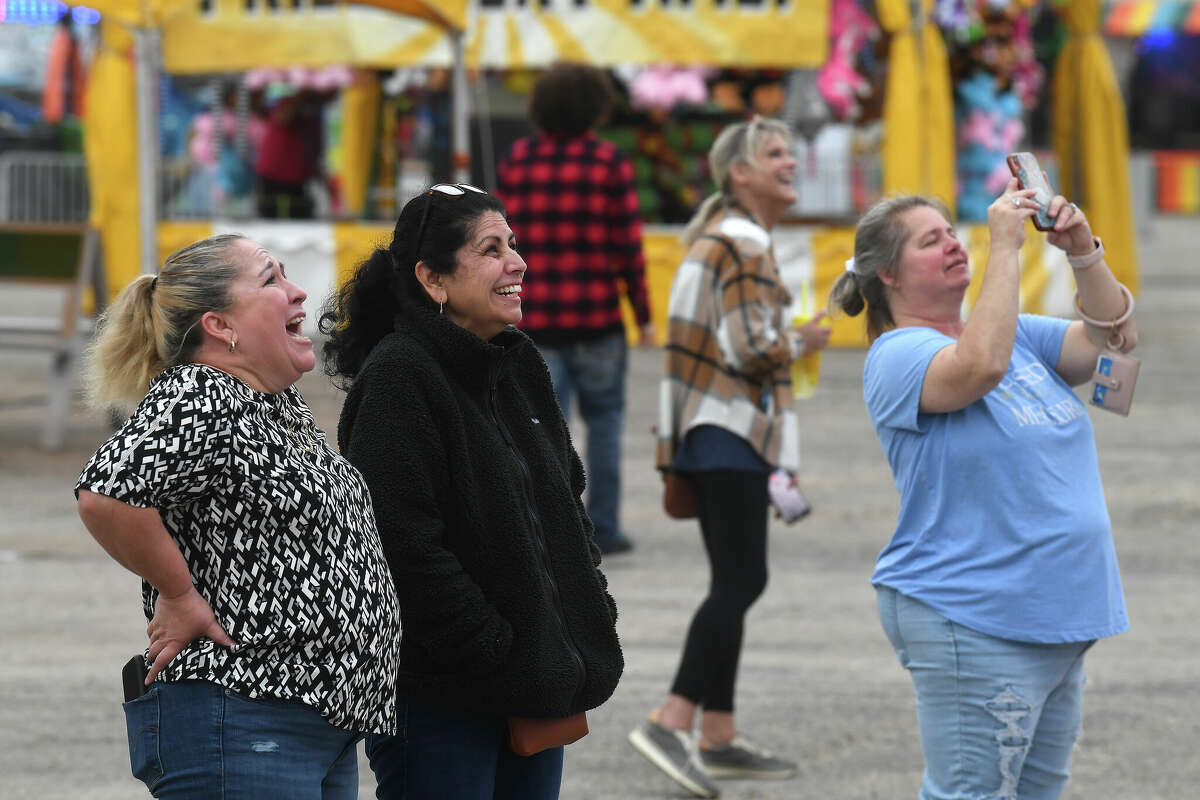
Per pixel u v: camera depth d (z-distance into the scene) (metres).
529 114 21.66
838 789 13.52
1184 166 95.69
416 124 44.34
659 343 39.03
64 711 15.41
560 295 21.16
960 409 9.62
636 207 21.38
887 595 9.94
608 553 21.70
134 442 7.63
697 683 13.49
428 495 8.47
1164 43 99.38
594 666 8.90
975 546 9.55
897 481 10.04
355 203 44.00
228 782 7.71
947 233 10.16
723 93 38.97
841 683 16.34
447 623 8.36
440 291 8.87
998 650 9.48
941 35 38.34
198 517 7.85
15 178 48.78
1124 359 9.93
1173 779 13.62
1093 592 9.55
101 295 30.38
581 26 36.72
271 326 8.14
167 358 8.18
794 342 13.60
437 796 8.70
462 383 8.77
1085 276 9.93
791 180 14.39
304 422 8.43
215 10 35.25
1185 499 24.38
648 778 13.84
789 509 13.62
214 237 8.33
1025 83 39.44
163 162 39.56
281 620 7.77
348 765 8.55
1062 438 9.67
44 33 71.38
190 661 7.79
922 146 37.25
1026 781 10.08
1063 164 45.16
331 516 7.95
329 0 35.22
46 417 32.16
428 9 31.14
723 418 13.68
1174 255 67.19
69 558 21.41
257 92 41.91
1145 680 16.34
